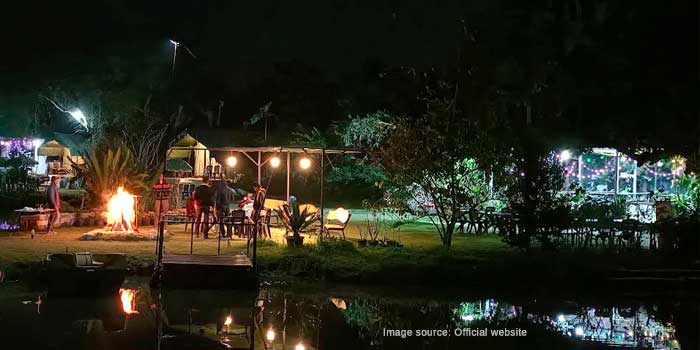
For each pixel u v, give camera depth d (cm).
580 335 1171
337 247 1831
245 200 2411
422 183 1911
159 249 1505
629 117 1330
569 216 1834
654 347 1098
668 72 1194
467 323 1244
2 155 3959
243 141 4231
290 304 1355
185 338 1080
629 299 1512
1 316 1175
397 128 1991
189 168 2959
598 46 1144
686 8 1134
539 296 1520
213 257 1565
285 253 1750
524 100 1232
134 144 2975
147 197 2484
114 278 1370
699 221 1842
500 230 1959
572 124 1494
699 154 1847
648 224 1912
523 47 1148
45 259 1467
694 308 1424
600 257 1783
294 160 4081
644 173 3077
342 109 4712
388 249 1875
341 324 1208
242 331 1139
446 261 1716
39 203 2750
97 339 1048
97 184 2447
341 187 4028
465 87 1691
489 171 1930
